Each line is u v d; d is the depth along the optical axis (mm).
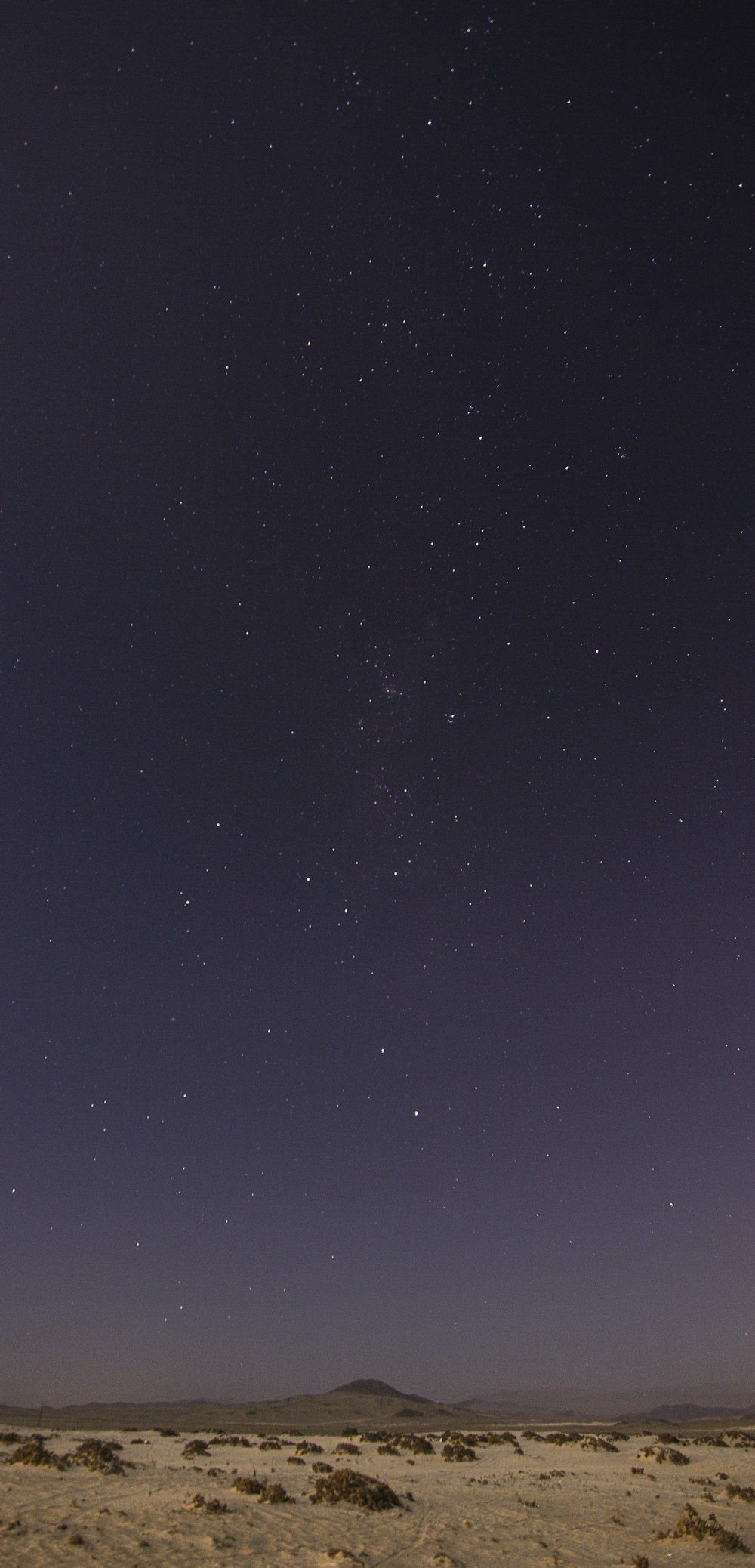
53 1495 13891
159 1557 10922
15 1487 14359
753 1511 16688
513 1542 13109
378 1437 29859
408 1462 22062
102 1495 14211
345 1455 23328
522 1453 25406
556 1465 22297
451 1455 23234
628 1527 14641
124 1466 17344
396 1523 13852
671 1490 18594
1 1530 11516
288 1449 24609
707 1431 40531
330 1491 15273
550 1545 13031
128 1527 12148
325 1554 11555
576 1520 15000
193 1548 11438
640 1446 28531
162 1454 21812
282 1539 12242
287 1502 14719
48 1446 22609
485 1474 20234
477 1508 15523
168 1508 13438
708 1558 12578
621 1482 19547
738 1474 22125
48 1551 10805
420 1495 16391
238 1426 43750
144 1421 45969
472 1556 12133
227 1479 16938
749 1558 12695
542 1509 15828
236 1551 11469
